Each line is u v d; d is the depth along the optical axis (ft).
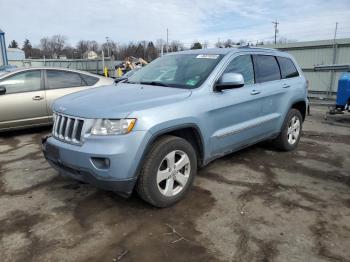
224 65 14.34
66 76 25.22
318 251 9.66
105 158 10.50
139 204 12.41
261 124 16.26
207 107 12.98
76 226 10.95
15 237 10.33
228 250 9.70
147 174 11.20
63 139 11.75
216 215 11.66
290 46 49.83
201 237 10.32
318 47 47.03
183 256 9.42
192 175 12.76
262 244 9.98
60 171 12.16
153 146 11.43
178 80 14.14
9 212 11.91
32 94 23.35
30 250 9.69
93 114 10.94
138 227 10.88
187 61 15.28
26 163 17.22
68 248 9.78
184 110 12.06
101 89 14.20
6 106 22.48
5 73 23.13
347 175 15.71
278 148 19.10
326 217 11.60
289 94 18.17
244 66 15.60
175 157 12.34
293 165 16.98
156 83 14.38
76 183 14.39
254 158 17.95
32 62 91.30
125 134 10.57
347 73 30.32
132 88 13.74
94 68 74.18
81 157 10.80
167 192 11.92
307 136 23.85
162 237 10.32
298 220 11.37
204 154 13.34
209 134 13.30
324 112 35.12
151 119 11.00
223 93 13.87
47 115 24.11
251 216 11.61
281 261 9.21
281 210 12.07
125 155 10.53
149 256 9.42
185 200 12.76
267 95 16.39
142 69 16.98
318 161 17.70
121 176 10.64
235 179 14.93
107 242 10.07
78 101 12.27
